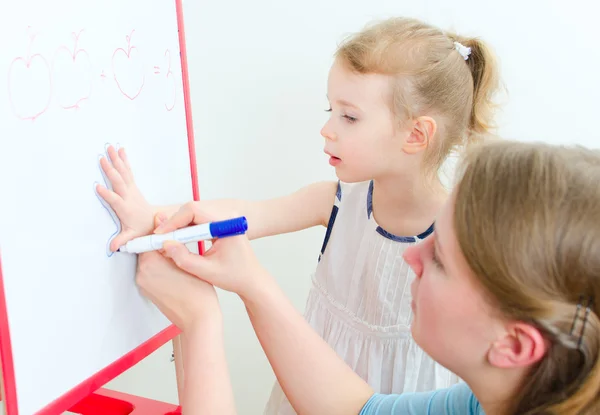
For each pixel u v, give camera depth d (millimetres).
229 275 612
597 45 991
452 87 790
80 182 536
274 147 1107
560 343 414
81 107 533
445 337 482
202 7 1059
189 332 589
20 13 457
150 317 658
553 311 406
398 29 792
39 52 477
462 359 484
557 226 396
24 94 462
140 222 606
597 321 399
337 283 891
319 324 910
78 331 534
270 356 644
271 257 1177
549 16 986
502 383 480
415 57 756
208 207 772
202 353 562
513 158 433
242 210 829
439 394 611
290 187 1124
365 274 865
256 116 1096
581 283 393
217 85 1094
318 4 1021
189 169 753
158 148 673
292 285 1193
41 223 484
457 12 997
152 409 754
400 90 749
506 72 1020
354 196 895
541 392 441
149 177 655
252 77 1077
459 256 453
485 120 878
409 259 532
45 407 491
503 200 418
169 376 1163
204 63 1088
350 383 634
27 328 470
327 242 907
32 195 474
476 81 852
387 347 841
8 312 450
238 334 1221
